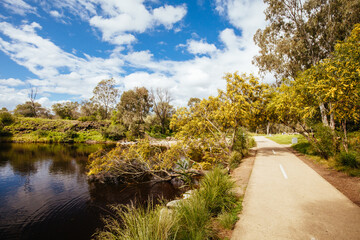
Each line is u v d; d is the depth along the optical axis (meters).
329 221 3.79
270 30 20.81
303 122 11.63
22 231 6.92
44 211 8.48
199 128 13.96
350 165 7.52
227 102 12.97
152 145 14.18
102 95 65.94
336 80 7.38
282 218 4.05
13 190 11.25
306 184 6.27
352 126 12.32
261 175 7.75
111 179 13.03
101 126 50.53
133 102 55.28
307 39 18.53
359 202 4.58
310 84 8.81
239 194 5.73
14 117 48.94
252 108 12.66
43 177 13.98
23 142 40.84
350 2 15.61
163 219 3.22
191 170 12.70
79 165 18.11
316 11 19.25
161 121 51.78
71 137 44.41
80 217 7.85
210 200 4.77
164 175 13.68
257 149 17.47
